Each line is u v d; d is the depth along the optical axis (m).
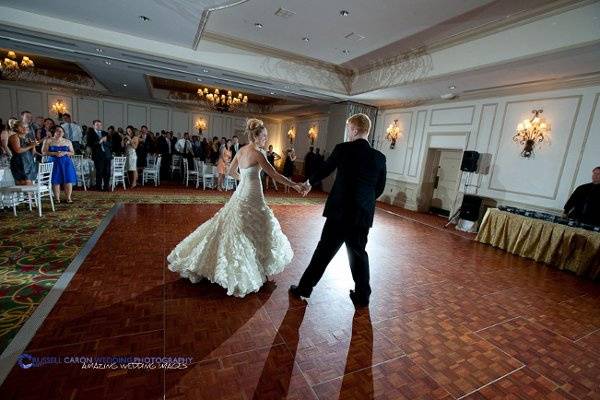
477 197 5.82
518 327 2.42
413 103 7.80
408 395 1.58
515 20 3.88
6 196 4.15
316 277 2.40
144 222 4.25
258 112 13.39
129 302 2.20
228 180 8.08
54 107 10.25
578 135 4.86
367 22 4.46
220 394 1.46
